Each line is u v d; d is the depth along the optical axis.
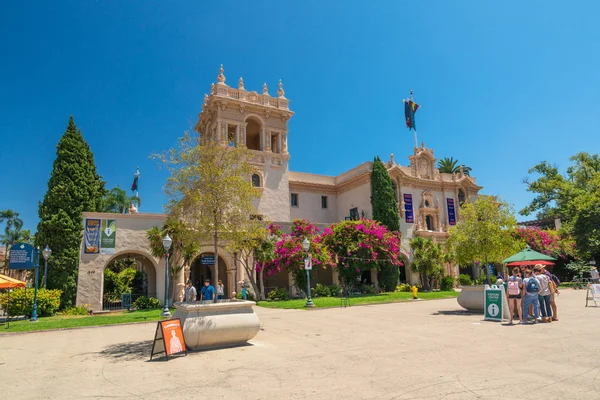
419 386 6.61
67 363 9.87
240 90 38.94
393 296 31.62
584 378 6.71
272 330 14.52
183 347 9.89
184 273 29.97
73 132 29.73
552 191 50.59
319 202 45.56
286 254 30.66
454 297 31.28
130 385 7.37
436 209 46.59
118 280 35.94
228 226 13.65
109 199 53.28
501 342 10.27
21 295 23.20
